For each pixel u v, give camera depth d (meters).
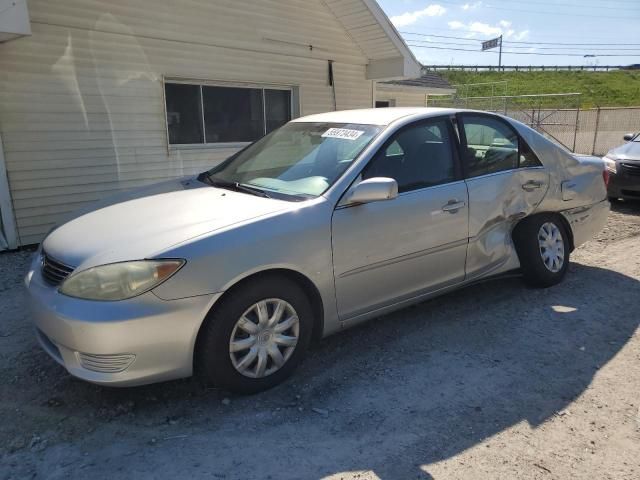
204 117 9.06
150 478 2.53
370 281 3.60
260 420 2.98
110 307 2.76
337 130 4.08
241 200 3.49
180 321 2.85
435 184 3.98
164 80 8.40
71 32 7.27
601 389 3.28
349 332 4.09
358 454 2.69
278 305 3.20
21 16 5.96
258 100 9.88
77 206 7.68
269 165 4.06
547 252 4.86
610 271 5.54
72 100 7.41
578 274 5.42
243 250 3.01
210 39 8.82
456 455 2.67
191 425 2.94
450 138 4.19
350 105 11.54
